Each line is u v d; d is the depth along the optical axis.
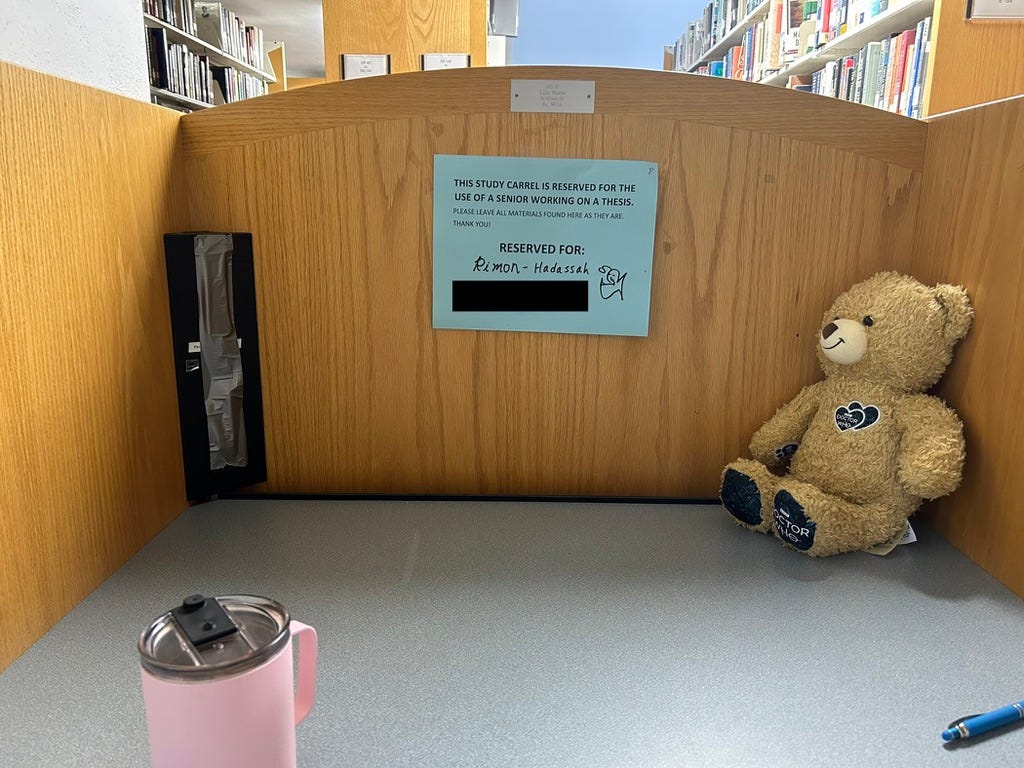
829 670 0.61
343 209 0.88
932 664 0.62
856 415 0.85
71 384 0.68
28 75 0.61
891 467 0.83
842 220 0.88
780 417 0.91
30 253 0.62
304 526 0.87
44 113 0.63
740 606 0.71
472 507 0.93
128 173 0.76
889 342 0.81
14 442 0.60
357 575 0.76
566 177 0.86
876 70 2.25
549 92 0.84
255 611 0.46
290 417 0.94
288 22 5.69
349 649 0.63
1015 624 0.68
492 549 0.83
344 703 0.56
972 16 1.86
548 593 0.73
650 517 0.91
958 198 0.80
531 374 0.93
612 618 0.69
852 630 0.67
